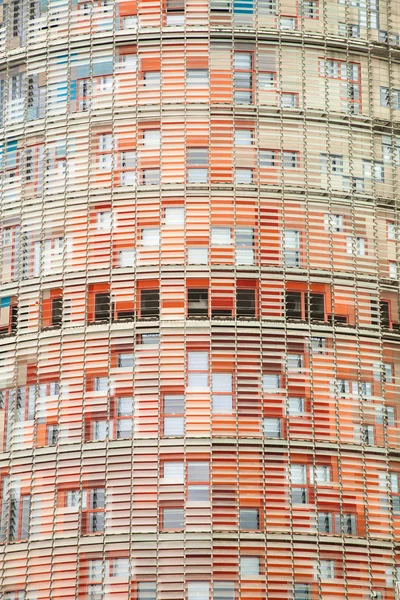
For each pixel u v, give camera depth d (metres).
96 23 78.00
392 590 67.06
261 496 67.31
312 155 75.25
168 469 67.75
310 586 66.00
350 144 76.25
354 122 76.81
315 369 70.62
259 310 71.38
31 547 67.75
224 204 73.38
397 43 79.56
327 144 75.69
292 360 70.56
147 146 74.75
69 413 70.12
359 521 68.06
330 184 74.94
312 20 78.06
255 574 65.88
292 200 74.06
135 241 72.88
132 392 69.62
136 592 65.56
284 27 77.50
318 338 71.44
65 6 79.12
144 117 75.31
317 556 66.62
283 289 72.06
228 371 69.81
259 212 73.44
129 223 73.31
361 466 69.25
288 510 67.31
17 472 69.88
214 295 71.44
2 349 73.19
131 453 68.25
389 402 71.44
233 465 67.88
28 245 74.81
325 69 77.38
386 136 77.44
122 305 71.62
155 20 77.25
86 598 65.94
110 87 76.44
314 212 74.12
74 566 66.69
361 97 77.62
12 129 77.88
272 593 65.56
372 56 78.69
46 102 77.44
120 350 70.69
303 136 75.44
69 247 73.75
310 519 67.31
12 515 69.00
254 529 66.69
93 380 70.50
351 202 75.06
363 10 79.38
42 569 67.12
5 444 71.00
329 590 66.12
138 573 65.81
